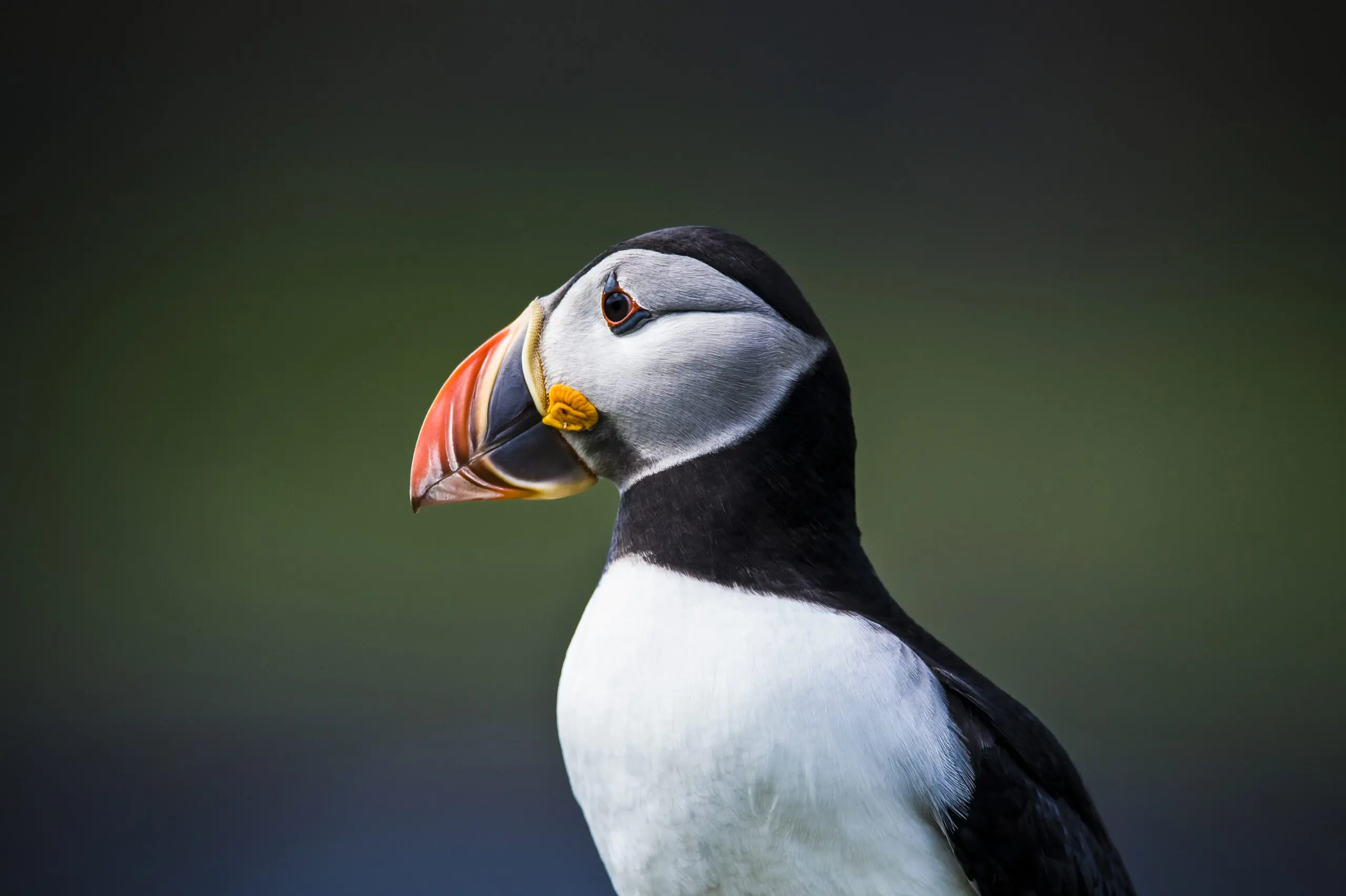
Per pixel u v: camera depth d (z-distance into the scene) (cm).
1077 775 422
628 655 373
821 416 396
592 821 394
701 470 393
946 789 363
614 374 399
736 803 359
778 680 358
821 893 364
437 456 421
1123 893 420
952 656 414
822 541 392
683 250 400
